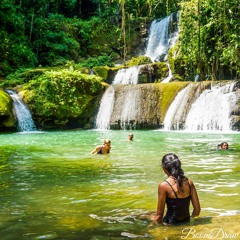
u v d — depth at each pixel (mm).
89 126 22391
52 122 21828
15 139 15906
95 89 22547
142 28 35656
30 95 21641
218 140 14328
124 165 8992
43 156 10633
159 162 9359
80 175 7809
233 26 22422
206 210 5109
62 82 21906
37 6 34188
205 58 24562
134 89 22062
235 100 18891
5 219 4816
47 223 4629
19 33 30547
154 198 5836
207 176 7500
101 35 36812
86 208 5324
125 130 20859
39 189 6570
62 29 35156
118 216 4883
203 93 19984
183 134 17203
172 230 4184
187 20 25422
